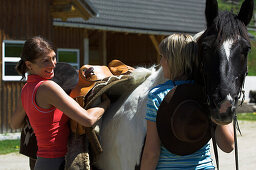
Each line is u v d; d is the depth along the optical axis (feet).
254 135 28.32
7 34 31.09
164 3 57.98
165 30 49.16
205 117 6.51
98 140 8.15
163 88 6.67
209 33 6.57
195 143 6.62
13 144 26.30
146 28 47.52
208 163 6.94
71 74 9.80
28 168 19.61
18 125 9.20
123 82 8.48
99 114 7.96
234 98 5.95
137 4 53.72
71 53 40.73
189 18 56.85
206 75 6.40
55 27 39.42
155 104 6.54
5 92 31.01
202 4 63.16
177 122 6.33
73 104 7.62
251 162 19.65
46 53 7.82
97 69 9.21
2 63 30.86
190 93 6.49
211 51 6.31
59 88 7.68
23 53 7.98
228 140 6.88
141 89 8.13
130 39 54.24
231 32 6.32
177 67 6.79
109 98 9.05
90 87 8.41
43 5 32.42
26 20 31.86
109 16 47.19
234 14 6.83
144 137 7.38
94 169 8.81
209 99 6.22
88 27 40.32
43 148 8.07
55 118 7.98
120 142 7.91
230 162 19.67
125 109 8.07
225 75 6.03
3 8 30.91
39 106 7.82
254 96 55.06
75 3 30.89
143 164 6.66
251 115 44.57
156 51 50.60
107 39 56.44
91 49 53.21
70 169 7.71
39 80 7.95
